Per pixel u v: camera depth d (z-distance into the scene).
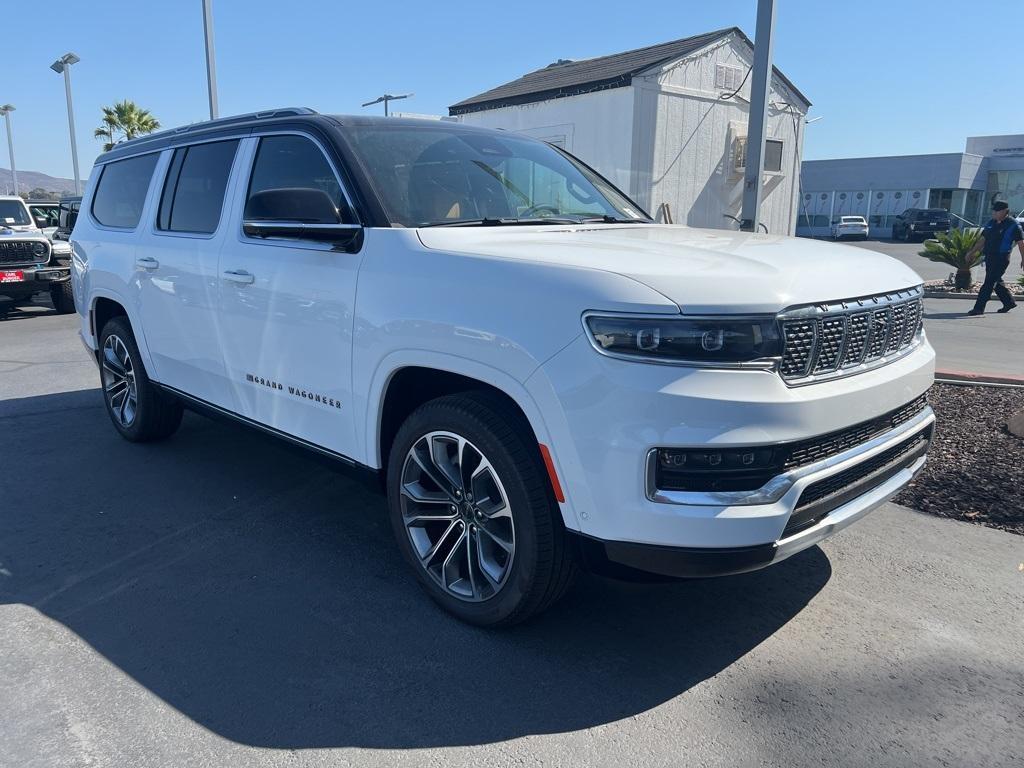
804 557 3.79
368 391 3.29
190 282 4.34
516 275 2.76
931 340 9.98
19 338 10.78
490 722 2.61
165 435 5.52
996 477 4.59
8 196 14.04
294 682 2.82
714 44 13.17
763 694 2.76
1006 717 2.63
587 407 2.53
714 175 13.79
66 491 4.67
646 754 2.46
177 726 2.58
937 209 39.06
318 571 3.67
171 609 3.33
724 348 2.45
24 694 2.75
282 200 3.28
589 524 2.62
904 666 2.92
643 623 3.22
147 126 38.44
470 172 3.85
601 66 14.28
